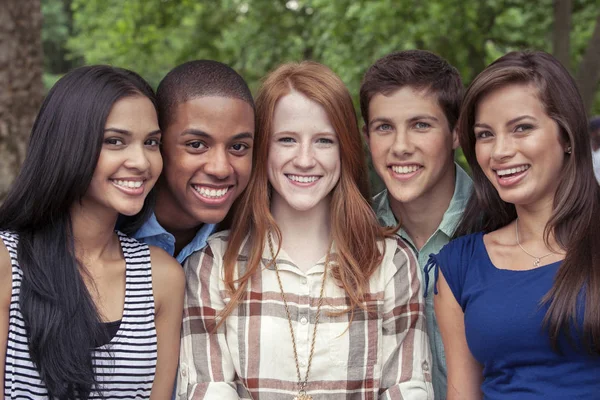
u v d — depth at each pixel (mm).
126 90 2207
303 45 12078
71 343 2145
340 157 2541
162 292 2396
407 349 2506
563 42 7047
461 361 2439
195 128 2389
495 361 2262
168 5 11953
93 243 2312
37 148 2201
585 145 2246
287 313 2459
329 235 2600
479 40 9914
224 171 2404
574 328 2109
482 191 2502
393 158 2678
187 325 2480
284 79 2500
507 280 2266
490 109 2279
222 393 2385
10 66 4711
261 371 2424
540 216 2326
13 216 2244
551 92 2209
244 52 12336
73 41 14805
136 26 12234
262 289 2496
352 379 2436
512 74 2234
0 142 4684
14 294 2184
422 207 2844
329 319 2465
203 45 12492
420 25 9523
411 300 2535
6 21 4688
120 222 2578
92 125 2146
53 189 2172
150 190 2457
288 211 2582
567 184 2238
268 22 12102
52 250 2217
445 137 2686
